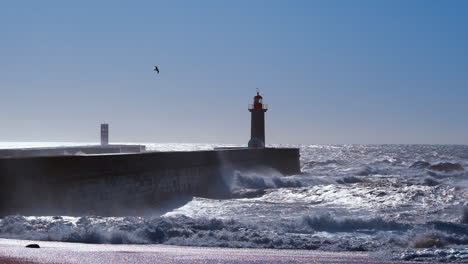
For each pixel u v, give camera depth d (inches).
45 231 586.6
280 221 824.9
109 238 558.6
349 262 429.7
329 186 1603.1
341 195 1366.9
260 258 440.1
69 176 994.7
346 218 804.6
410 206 1163.3
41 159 928.3
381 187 1530.5
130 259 407.5
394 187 1526.8
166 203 1267.2
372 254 476.1
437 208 1117.7
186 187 1521.9
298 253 493.4
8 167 859.4
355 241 600.4
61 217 679.7
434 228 786.2
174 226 637.3
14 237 553.3
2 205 845.2
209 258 429.4
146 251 468.1
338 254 492.1
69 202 990.4
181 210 1093.8
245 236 593.0
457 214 1014.4
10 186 861.8
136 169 1232.8
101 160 1093.1
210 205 1170.0
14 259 384.5
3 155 1462.8
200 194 1598.2
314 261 430.9
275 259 435.8
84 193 1034.1
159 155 1357.0
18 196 877.2
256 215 973.2
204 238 581.9
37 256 402.3
